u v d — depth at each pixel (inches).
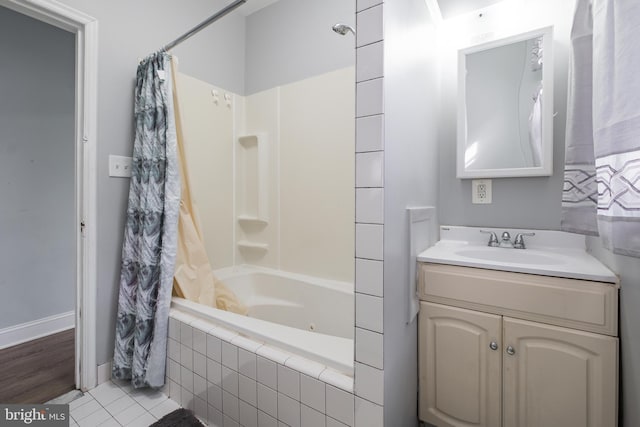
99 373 62.3
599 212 28.7
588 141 41.4
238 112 93.1
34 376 66.1
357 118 36.8
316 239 80.4
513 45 59.3
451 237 65.4
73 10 56.7
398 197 40.9
